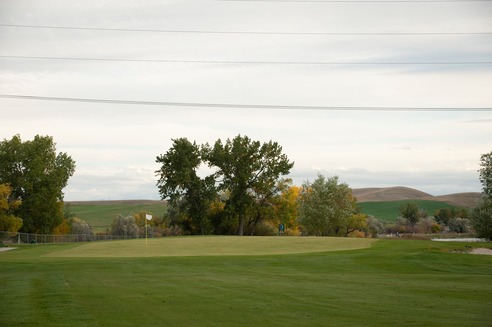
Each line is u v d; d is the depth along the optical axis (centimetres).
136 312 1470
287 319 1367
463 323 1309
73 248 4738
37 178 9300
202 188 9544
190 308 1540
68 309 1519
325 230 8869
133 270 2836
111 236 9744
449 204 17812
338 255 3581
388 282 2255
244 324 1300
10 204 8738
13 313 1453
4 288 2034
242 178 9419
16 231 8356
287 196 10006
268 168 9681
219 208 9994
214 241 5156
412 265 3083
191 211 9656
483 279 2406
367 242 4719
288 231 10319
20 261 3419
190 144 9544
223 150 9756
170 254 4019
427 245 4059
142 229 10500
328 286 2092
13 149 9362
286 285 2122
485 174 6075
